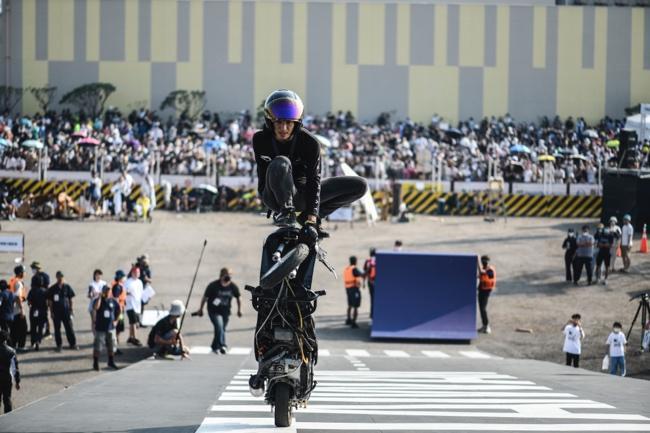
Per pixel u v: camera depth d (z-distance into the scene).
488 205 101.12
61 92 132.00
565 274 71.12
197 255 77.06
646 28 133.88
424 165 109.88
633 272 71.44
